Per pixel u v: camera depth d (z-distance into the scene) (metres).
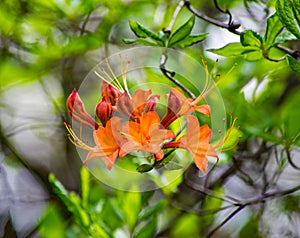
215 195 1.09
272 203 1.21
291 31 0.88
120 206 1.04
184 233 1.19
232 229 1.20
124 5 1.19
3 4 1.19
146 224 1.05
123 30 1.20
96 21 1.20
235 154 1.15
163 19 1.17
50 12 1.18
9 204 1.23
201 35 0.97
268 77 1.13
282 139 1.07
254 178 1.18
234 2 1.16
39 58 1.23
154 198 1.15
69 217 1.17
